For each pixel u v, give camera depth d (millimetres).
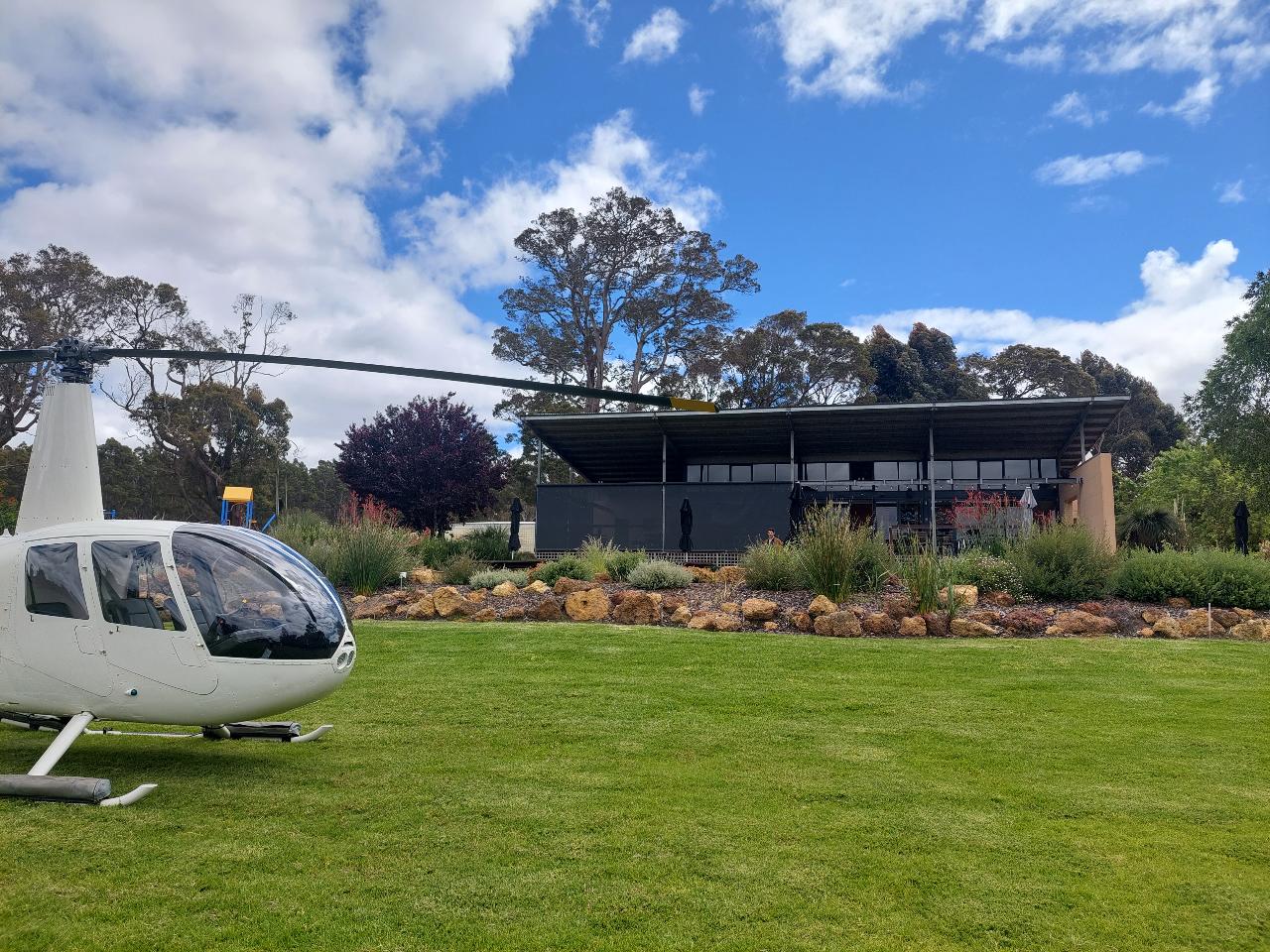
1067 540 12719
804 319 45656
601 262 44062
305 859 3893
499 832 4273
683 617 11555
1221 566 12094
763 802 4785
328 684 5086
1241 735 6285
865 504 29031
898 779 5227
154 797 4730
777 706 7141
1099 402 22203
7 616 5012
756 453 30266
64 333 38844
